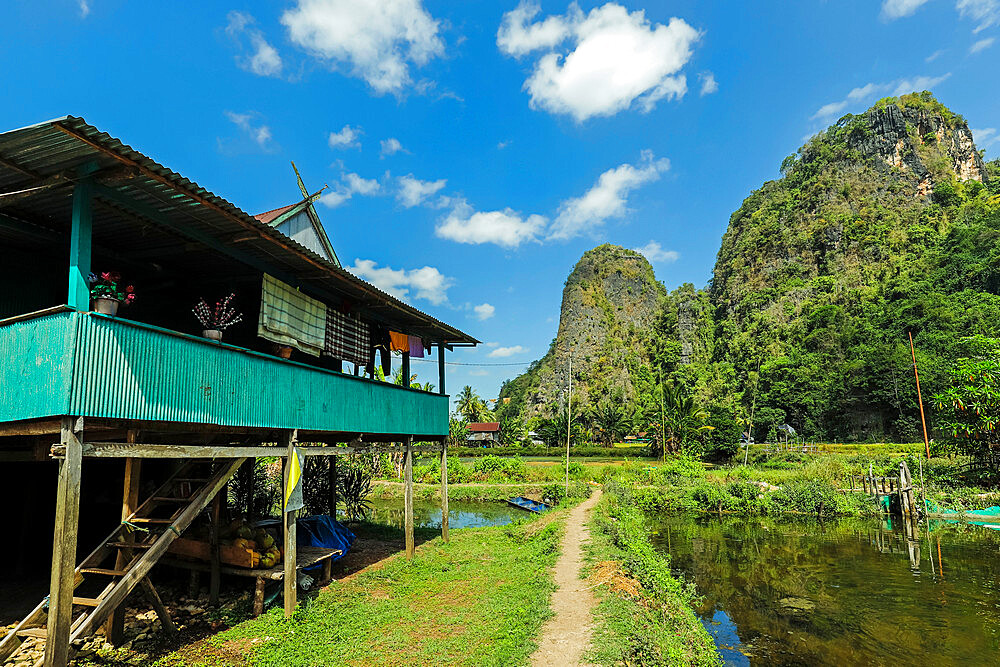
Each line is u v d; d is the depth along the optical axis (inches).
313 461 713.6
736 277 4906.5
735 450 2085.4
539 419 3046.3
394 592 450.0
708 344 4835.1
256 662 297.7
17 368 255.8
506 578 500.4
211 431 355.9
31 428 255.0
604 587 439.2
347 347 514.9
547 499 1296.8
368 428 496.7
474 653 319.6
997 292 3152.1
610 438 3043.8
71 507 235.8
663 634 361.4
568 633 343.0
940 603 552.4
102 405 248.4
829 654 434.0
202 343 309.1
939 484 1227.2
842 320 3614.7
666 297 5974.4
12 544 449.1
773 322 4146.2
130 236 354.6
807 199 4894.2
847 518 1117.1
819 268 4426.7
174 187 274.7
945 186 4325.8
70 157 252.5
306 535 515.5
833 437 2871.6
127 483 323.9
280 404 375.6
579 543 670.5
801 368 3388.3
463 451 2320.4
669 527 1036.5
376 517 1032.2
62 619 230.1
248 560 385.7
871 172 4751.5
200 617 369.1
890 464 1486.2
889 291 3602.4
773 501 1237.1
